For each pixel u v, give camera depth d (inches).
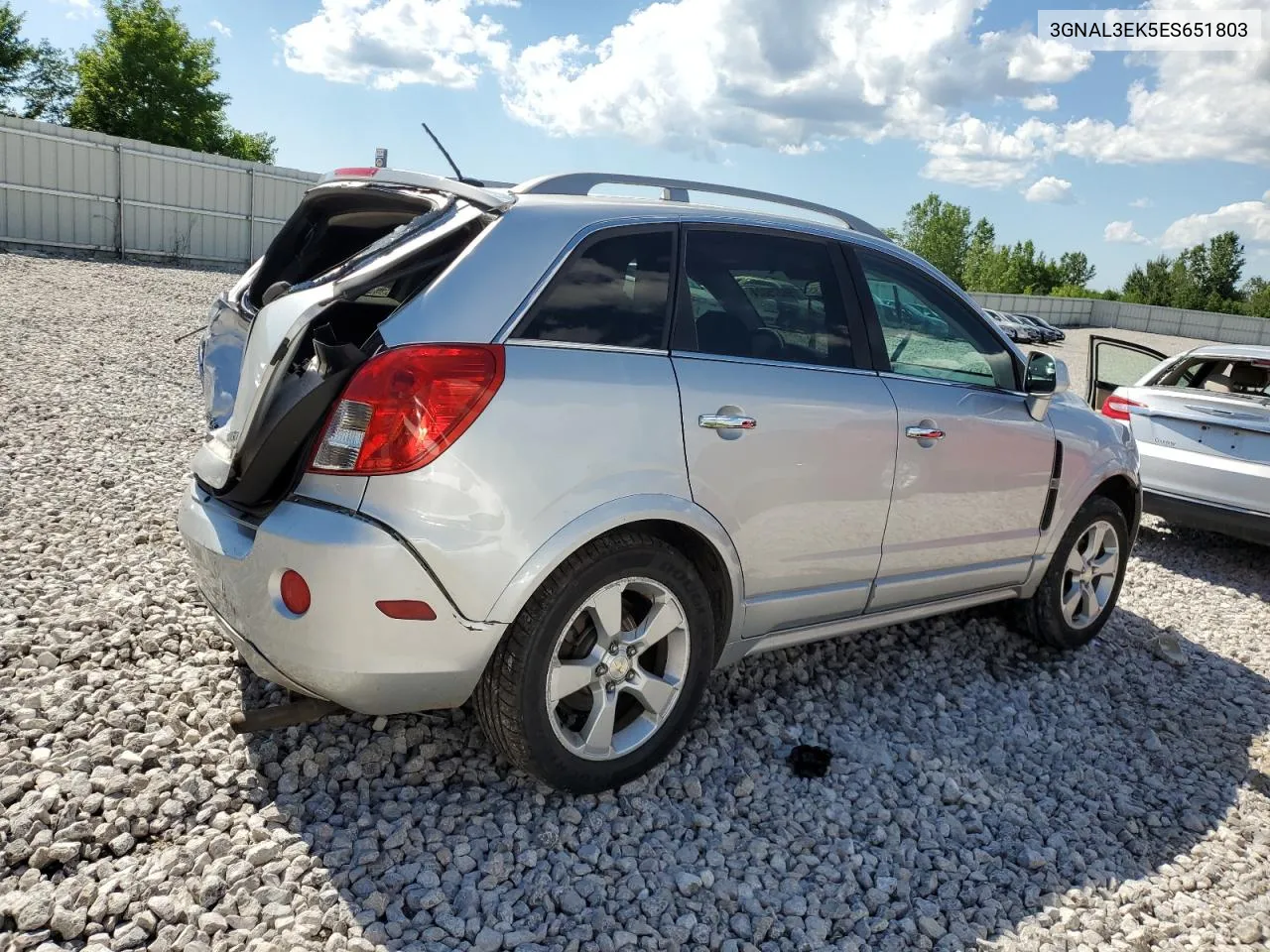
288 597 99.9
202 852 98.7
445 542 98.0
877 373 138.8
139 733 117.3
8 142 812.0
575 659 111.7
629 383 110.3
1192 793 138.9
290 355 100.5
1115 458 179.2
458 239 107.3
